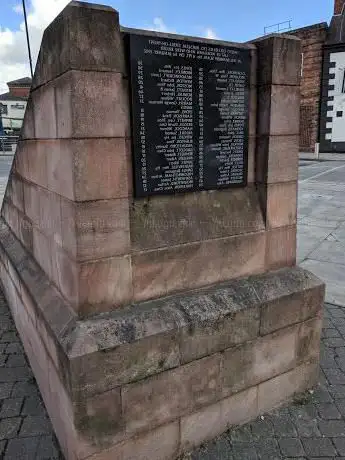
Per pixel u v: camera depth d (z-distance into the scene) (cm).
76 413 203
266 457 242
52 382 247
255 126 259
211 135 240
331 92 2394
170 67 217
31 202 294
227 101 242
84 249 205
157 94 216
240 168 257
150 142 219
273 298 261
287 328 273
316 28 2328
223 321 242
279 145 259
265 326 262
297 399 291
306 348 288
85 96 190
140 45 206
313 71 2417
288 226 278
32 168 277
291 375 285
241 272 265
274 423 269
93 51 188
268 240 271
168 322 224
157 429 231
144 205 227
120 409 216
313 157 2222
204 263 248
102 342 205
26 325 324
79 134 192
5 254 396
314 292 280
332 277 521
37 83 236
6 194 428
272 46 240
